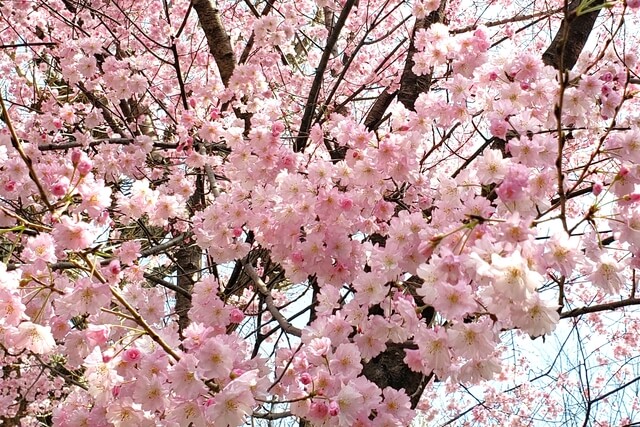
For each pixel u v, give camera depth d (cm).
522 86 266
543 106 268
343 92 599
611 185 206
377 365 303
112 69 464
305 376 212
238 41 660
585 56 300
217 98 504
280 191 285
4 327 206
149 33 578
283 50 594
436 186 330
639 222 211
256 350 377
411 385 302
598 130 267
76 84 506
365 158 286
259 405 258
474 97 309
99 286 204
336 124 337
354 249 288
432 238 195
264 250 398
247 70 474
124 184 555
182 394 197
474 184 241
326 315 249
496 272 172
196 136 464
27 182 302
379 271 237
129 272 322
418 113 304
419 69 331
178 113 594
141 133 541
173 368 199
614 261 209
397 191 322
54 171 306
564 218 186
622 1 209
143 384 201
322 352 220
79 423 226
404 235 242
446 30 315
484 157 232
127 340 224
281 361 249
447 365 209
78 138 445
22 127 545
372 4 628
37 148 415
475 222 184
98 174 441
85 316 233
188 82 623
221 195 325
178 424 211
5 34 593
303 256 290
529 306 180
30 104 646
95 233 216
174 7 641
